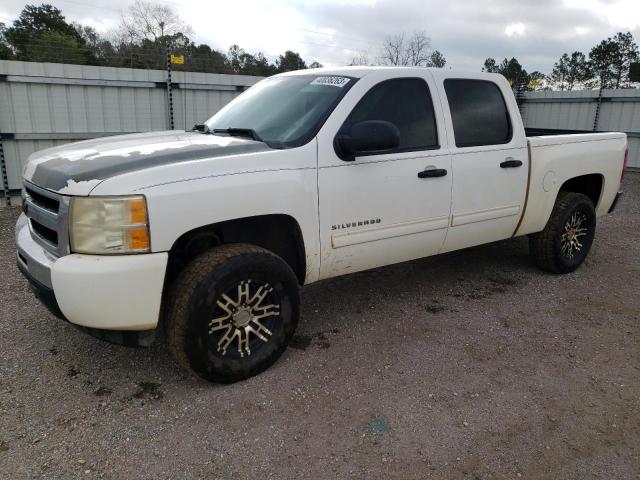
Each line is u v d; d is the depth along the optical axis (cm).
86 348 371
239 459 263
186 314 299
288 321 345
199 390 323
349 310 450
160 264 284
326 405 309
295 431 285
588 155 534
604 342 399
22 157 955
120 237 276
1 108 924
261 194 319
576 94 1538
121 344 299
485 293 495
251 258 318
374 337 399
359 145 343
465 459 267
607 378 348
